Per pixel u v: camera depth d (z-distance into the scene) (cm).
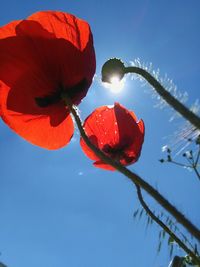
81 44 23
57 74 22
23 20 22
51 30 23
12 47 22
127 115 26
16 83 22
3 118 23
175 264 23
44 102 22
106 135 26
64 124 23
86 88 23
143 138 26
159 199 15
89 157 25
